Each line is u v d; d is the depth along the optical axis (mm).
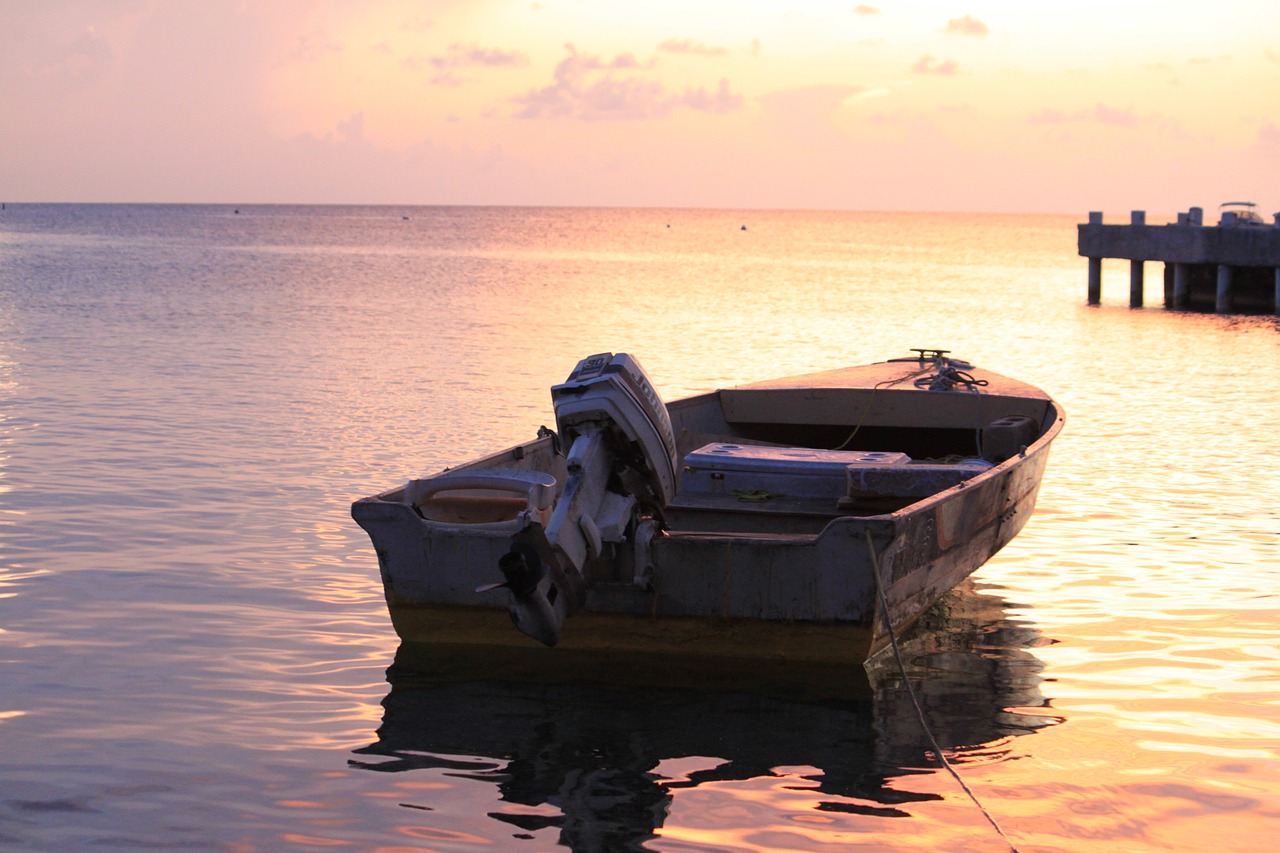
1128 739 5891
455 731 5938
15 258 62312
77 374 18828
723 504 8500
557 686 6555
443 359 21609
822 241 122062
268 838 4836
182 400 16328
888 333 28734
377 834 4875
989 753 5727
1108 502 11164
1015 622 7758
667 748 5758
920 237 145500
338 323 28766
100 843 4781
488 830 4926
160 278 46594
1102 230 39375
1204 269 38750
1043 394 10766
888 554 6480
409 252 79500
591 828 4930
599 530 6375
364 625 7492
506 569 5785
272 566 8688
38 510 10109
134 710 6125
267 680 6574
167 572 8492
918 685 6613
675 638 6750
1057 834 4910
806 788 5332
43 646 7016
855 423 10961
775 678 6664
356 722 6039
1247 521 10430
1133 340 27797
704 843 4820
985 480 7590
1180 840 4863
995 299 41594
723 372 20703
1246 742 5859
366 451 12914
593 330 27953
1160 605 8102
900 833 4910
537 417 15266
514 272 55469
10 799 5141
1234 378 20891
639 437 6586
